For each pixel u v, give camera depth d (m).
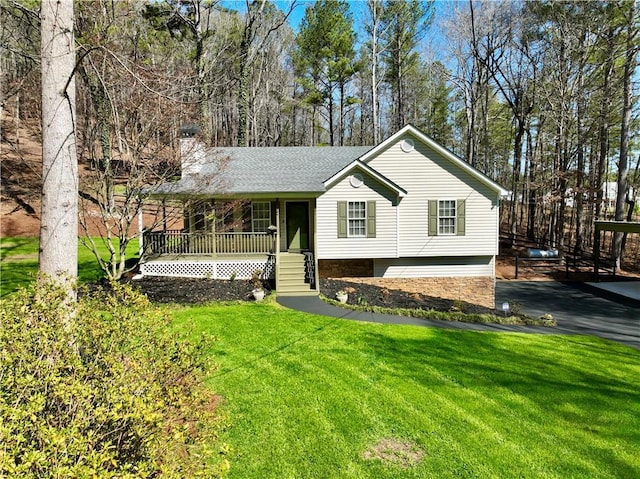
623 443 5.22
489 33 26.80
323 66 30.67
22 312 3.78
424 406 5.95
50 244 5.05
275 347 8.16
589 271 20.98
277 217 14.13
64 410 3.04
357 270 16.12
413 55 30.50
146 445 2.95
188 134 13.57
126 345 4.18
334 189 14.81
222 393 6.10
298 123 43.62
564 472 4.59
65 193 5.12
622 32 20.44
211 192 13.67
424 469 4.52
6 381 2.92
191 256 14.53
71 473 2.29
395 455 4.75
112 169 12.45
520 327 11.12
